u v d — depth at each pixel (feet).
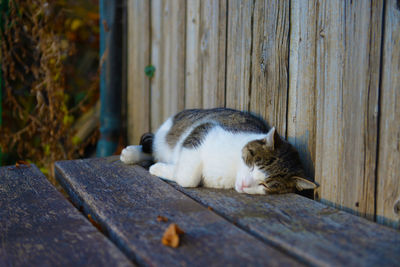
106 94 14.98
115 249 5.34
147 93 14.08
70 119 15.21
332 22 7.26
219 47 10.56
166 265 4.80
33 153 14.84
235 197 7.69
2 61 13.87
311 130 8.11
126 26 15.11
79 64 15.76
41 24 14.23
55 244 5.50
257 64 9.39
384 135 6.47
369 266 4.72
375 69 6.49
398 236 5.63
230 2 10.04
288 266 4.77
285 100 8.70
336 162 7.36
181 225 6.04
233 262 4.87
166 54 12.91
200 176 8.56
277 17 8.65
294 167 7.98
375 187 6.68
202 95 11.42
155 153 10.89
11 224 6.24
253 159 7.90
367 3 6.56
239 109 10.11
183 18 11.89
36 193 7.83
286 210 6.83
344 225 6.07
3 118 14.35
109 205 7.04
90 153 16.08
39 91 14.19
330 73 7.36
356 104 6.88
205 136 8.70
